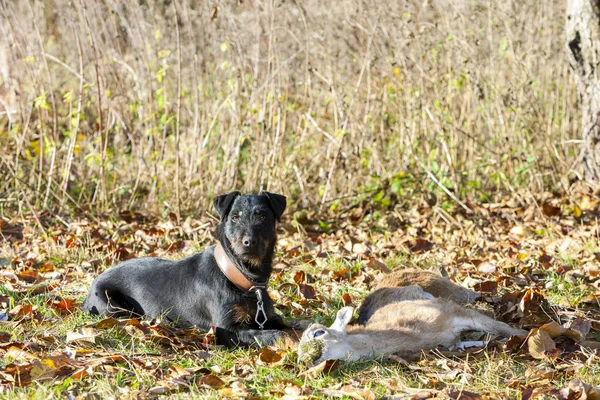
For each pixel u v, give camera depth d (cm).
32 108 981
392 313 522
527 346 482
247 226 520
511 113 986
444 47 1008
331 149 966
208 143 962
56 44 1305
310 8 1013
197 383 436
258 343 504
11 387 420
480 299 604
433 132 992
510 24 1012
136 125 1022
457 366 459
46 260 735
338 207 946
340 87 978
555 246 752
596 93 930
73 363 453
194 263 555
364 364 467
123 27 1104
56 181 944
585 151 954
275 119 904
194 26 1077
